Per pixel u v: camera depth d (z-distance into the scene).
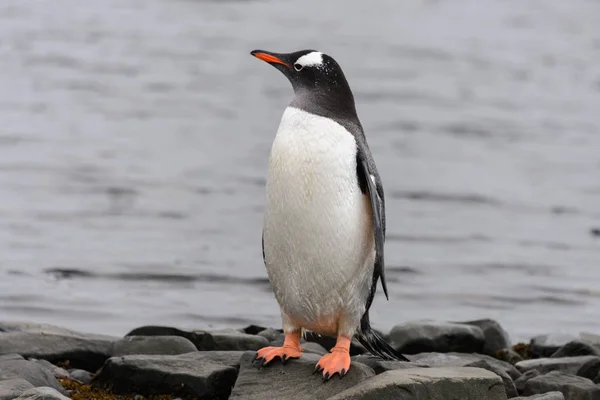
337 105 9.19
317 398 8.62
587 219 22.02
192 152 28.33
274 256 9.06
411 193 24.25
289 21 64.69
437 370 8.71
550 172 27.34
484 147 31.00
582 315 15.09
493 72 47.66
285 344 9.41
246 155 28.19
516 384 10.19
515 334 13.92
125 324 13.48
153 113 35.06
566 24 65.12
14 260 16.61
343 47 54.38
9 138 29.00
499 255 18.64
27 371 9.06
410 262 17.89
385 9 72.38
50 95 37.28
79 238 18.44
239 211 21.47
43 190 22.62
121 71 44.09
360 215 8.90
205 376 9.30
